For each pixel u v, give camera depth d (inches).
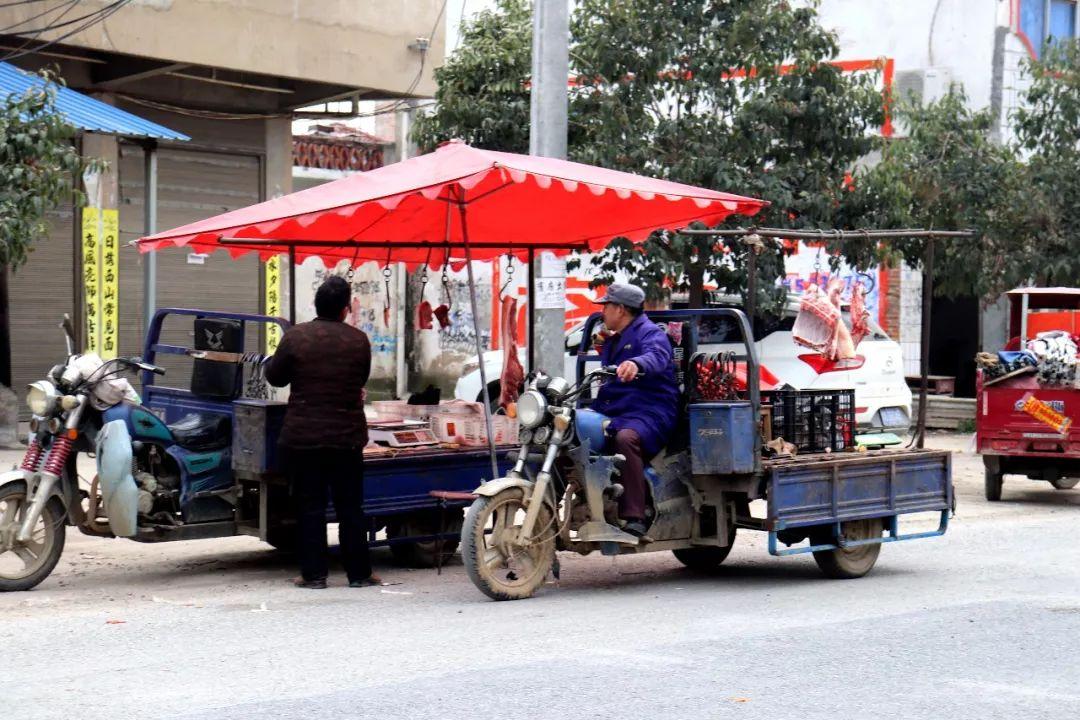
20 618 287.9
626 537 317.1
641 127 558.9
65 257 639.1
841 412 359.6
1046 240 719.1
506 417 379.9
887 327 848.9
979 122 737.6
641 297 327.9
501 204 366.3
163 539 330.6
